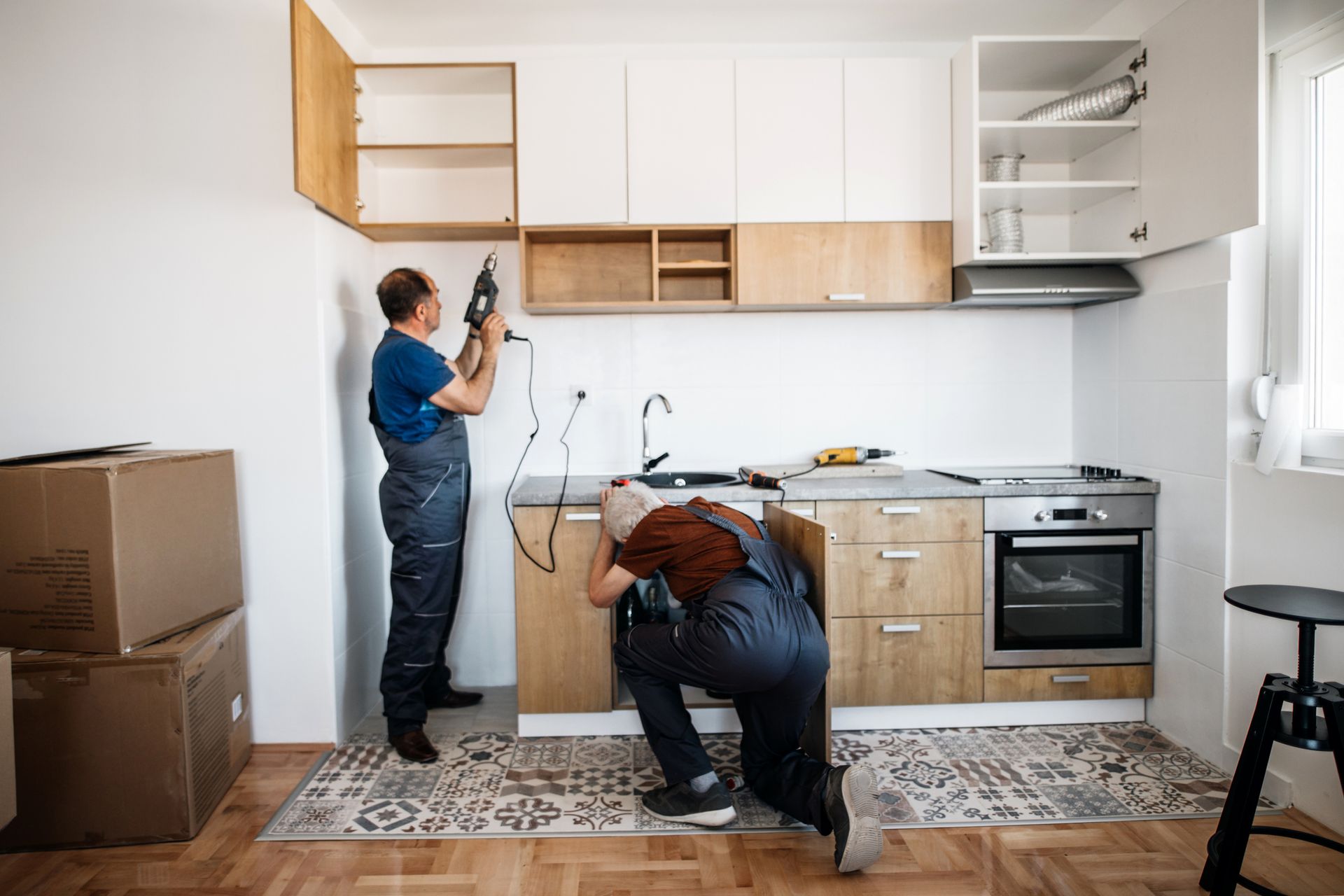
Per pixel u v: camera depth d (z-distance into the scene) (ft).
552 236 9.15
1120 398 8.95
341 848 6.24
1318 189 6.81
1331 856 5.97
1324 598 5.40
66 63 7.70
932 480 8.73
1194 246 7.70
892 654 8.18
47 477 6.12
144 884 5.77
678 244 9.67
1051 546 8.18
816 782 6.03
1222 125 7.07
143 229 7.80
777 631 5.91
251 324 7.84
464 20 8.96
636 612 8.42
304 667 8.04
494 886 5.74
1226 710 7.34
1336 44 6.52
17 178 7.74
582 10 8.80
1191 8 7.43
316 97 7.52
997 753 7.77
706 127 8.70
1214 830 6.38
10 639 6.29
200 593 7.04
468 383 8.11
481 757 7.84
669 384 9.81
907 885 5.71
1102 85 8.39
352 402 8.69
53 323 7.81
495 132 9.52
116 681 6.19
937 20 9.14
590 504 8.03
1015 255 8.32
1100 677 8.32
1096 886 5.67
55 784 6.19
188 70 7.70
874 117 8.77
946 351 9.89
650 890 5.67
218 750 6.96
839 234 8.80
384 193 9.53
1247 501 7.13
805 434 9.88
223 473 7.39
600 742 8.16
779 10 8.86
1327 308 6.74
